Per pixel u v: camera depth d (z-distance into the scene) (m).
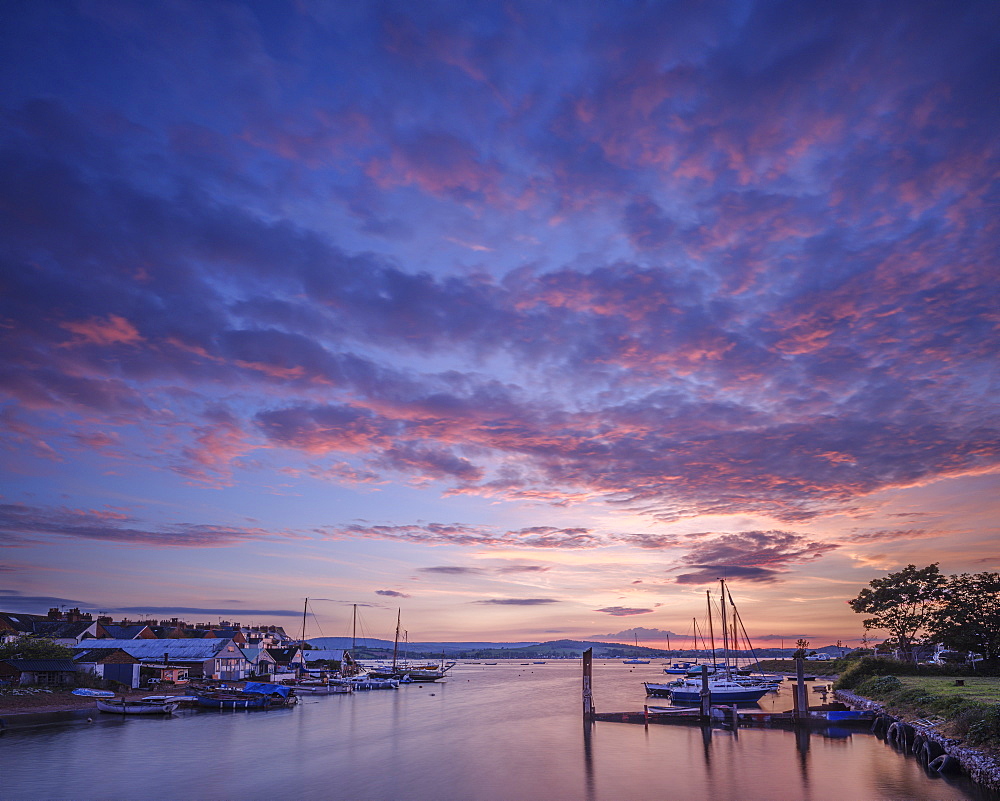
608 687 172.00
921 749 53.69
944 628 104.19
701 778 49.53
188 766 53.00
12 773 49.91
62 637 133.25
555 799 43.50
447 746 64.31
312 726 79.75
